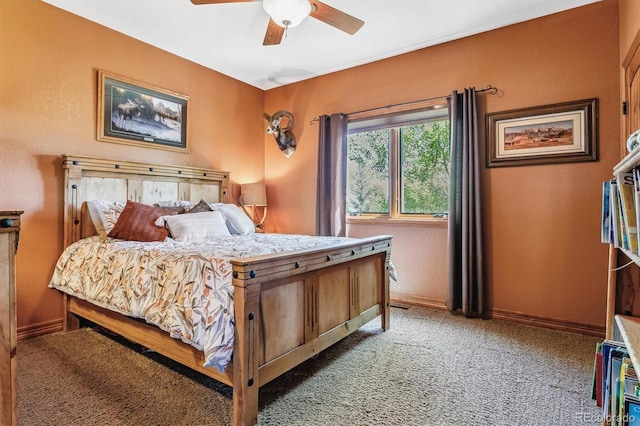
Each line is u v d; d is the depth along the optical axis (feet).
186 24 9.82
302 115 14.14
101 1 8.75
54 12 8.91
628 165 4.14
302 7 6.84
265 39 8.41
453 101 10.33
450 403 5.67
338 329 7.25
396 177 12.24
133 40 10.57
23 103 8.43
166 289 5.97
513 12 9.22
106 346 8.06
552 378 6.50
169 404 5.66
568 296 9.12
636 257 4.19
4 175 8.18
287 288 5.90
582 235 8.94
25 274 8.51
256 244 7.83
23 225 8.46
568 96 9.06
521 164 9.66
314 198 13.85
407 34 10.35
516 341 8.33
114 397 5.85
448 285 10.41
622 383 4.09
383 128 12.35
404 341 8.34
